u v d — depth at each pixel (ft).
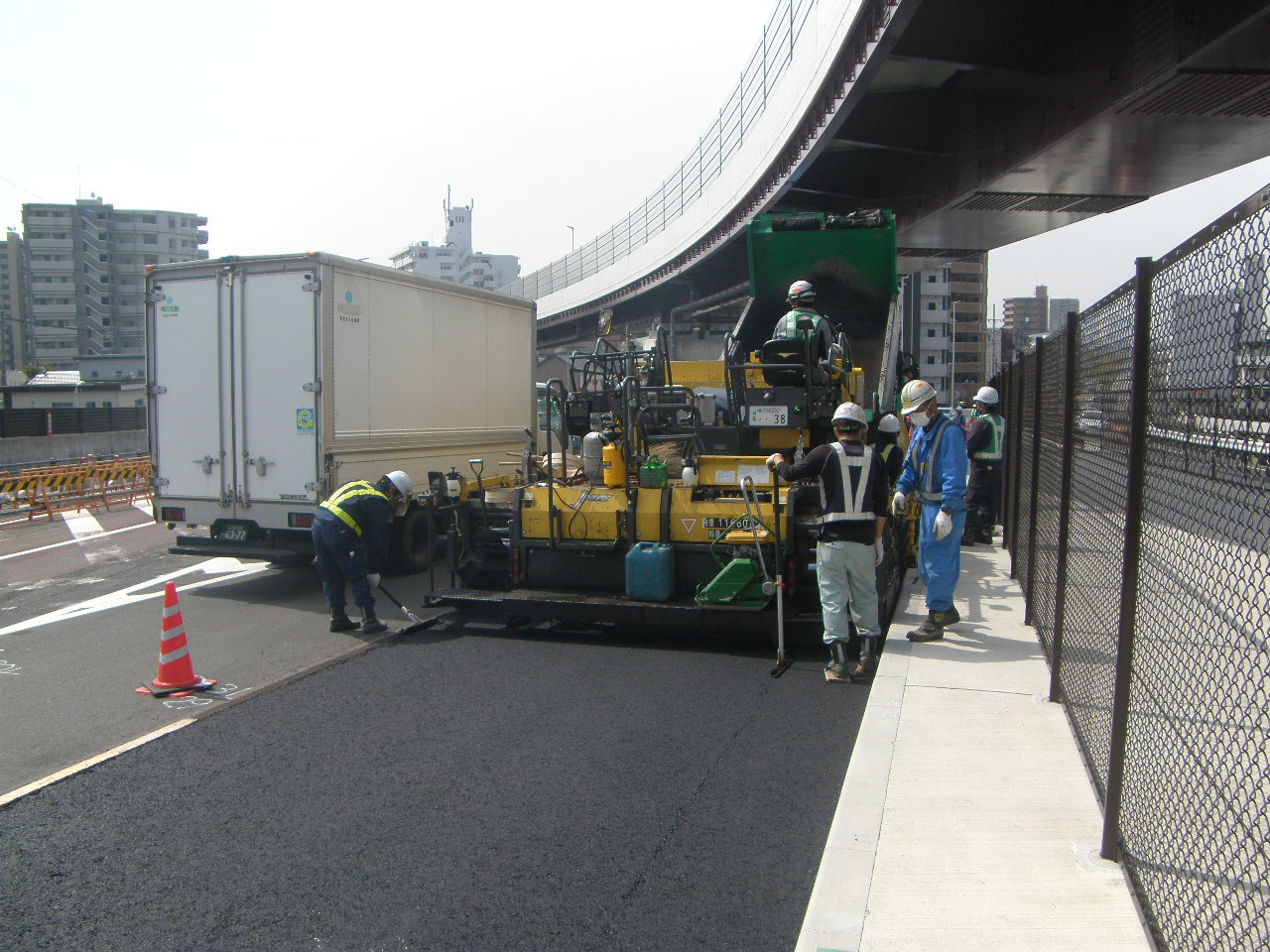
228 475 32.71
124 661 24.22
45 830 14.11
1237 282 8.22
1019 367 31.53
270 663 23.65
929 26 48.91
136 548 45.68
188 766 16.61
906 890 10.99
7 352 342.03
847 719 18.61
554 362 108.37
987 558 35.88
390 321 34.58
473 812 14.49
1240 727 9.39
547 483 27.37
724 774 15.80
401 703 19.99
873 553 21.03
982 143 61.05
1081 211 70.18
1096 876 11.29
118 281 306.96
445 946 10.86
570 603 24.41
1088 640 15.19
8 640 26.76
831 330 31.96
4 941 11.10
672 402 27.63
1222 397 8.78
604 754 16.84
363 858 13.08
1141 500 11.32
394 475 26.91
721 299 131.03
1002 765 14.71
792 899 11.80
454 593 26.73
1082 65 46.55
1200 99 43.21
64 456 87.20
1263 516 8.10
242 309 32.17
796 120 64.08
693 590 24.84
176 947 10.98
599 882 12.30
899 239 83.56
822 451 21.09
